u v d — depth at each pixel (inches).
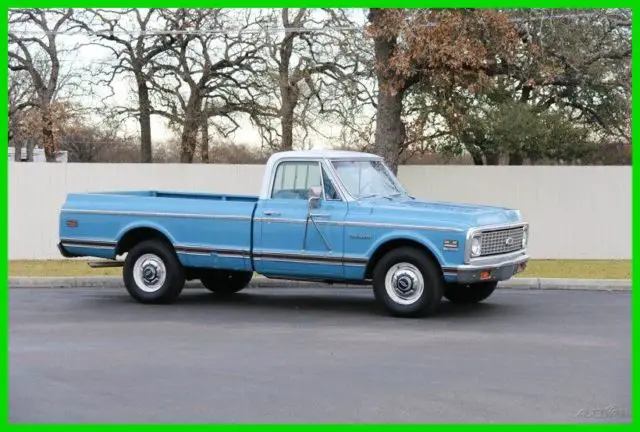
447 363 359.3
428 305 465.1
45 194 799.1
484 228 461.1
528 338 414.0
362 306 521.3
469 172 788.0
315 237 487.2
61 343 406.3
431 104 907.4
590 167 778.8
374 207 478.0
